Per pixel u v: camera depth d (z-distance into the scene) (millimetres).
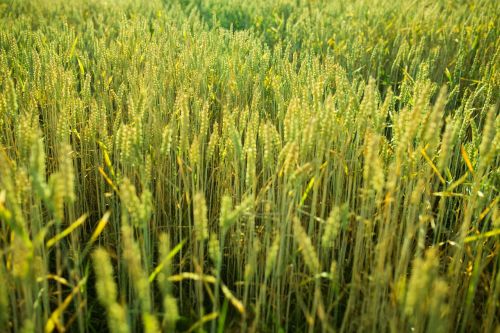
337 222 818
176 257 1187
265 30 2826
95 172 1302
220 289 1134
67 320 1030
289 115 964
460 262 1010
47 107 1453
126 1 3684
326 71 1396
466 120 1149
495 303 926
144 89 1274
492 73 1708
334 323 988
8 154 1218
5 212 762
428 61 1929
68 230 810
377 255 925
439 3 3219
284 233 951
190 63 1648
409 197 1110
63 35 2135
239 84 1526
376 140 858
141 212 873
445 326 858
